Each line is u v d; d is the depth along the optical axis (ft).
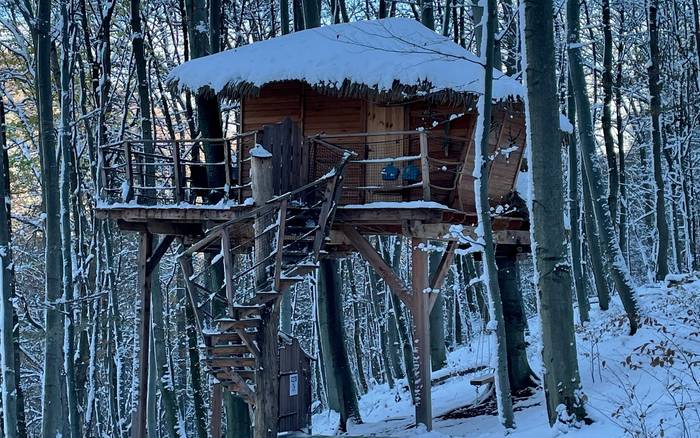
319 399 91.04
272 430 33.04
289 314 69.97
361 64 40.88
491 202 45.14
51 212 43.68
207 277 57.62
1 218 43.19
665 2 84.64
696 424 28.04
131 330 92.02
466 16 77.41
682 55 76.79
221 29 64.28
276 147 36.88
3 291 42.86
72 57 61.87
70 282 53.42
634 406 32.40
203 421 55.01
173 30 77.46
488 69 32.99
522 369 47.14
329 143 40.81
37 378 83.05
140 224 42.47
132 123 71.56
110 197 43.24
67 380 53.72
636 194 107.34
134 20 53.88
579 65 47.70
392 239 86.22
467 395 53.11
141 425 41.63
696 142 97.09
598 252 60.95
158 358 58.29
